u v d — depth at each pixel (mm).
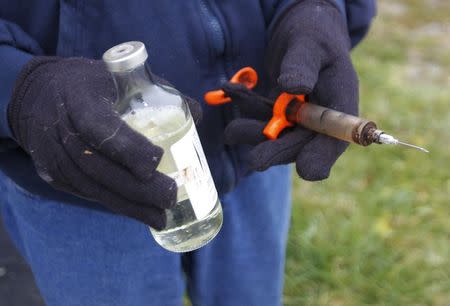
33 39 826
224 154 909
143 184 662
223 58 866
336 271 1491
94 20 800
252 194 999
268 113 832
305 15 822
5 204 993
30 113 715
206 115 875
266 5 876
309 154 768
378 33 2670
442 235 1597
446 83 2316
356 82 804
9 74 764
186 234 726
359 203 1674
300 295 1454
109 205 687
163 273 964
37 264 945
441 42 2617
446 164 1828
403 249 1551
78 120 667
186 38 830
